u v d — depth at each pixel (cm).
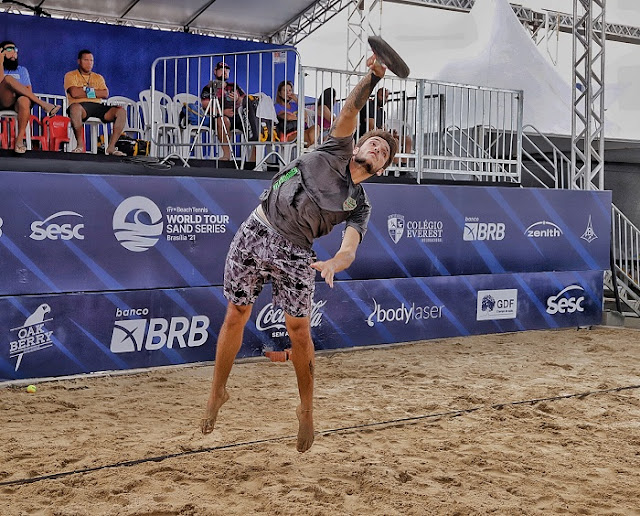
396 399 695
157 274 796
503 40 1363
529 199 1061
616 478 487
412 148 1135
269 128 1108
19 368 727
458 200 998
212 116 1078
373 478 469
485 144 1301
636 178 1697
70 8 1305
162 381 759
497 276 1041
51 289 739
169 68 1321
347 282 920
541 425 609
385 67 374
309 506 423
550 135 1364
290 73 1440
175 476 472
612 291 1283
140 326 791
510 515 418
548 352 952
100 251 763
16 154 877
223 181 829
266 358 870
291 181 404
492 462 512
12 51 1059
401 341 970
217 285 835
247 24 1417
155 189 789
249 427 591
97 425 595
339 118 397
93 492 440
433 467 499
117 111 1041
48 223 734
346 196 404
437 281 991
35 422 601
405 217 955
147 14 1345
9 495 439
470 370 834
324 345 909
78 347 758
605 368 862
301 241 412
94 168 796
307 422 433
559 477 485
